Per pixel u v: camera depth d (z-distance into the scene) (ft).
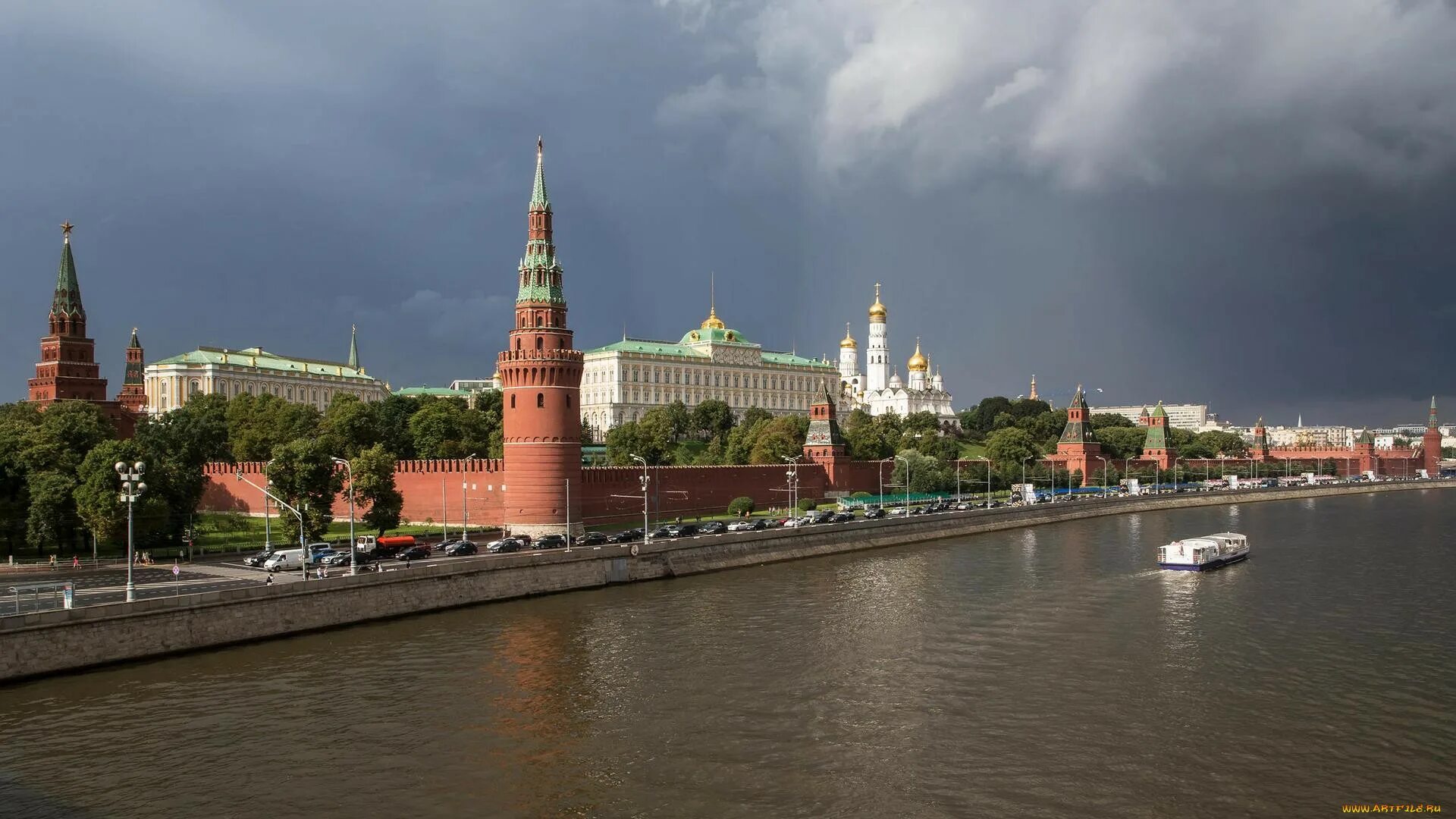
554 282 447.83
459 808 168.04
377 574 297.33
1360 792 175.42
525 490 437.17
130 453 387.75
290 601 277.03
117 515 361.92
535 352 437.17
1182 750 193.77
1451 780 180.04
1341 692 229.86
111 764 185.37
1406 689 231.71
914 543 508.94
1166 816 165.78
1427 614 314.14
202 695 223.71
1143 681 238.48
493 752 192.34
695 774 182.29
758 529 462.19
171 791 173.99
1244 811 167.94
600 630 287.69
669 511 540.11
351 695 225.76
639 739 198.70
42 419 464.65
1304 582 375.66
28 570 343.46
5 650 225.76
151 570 341.82
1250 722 209.87
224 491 551.18
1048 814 166.40
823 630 289.12
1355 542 509.35
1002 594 348.59
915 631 288.51
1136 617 308.81
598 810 167.22
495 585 329.31
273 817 164.04
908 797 172.35
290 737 199.00
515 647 267.80
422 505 511.81
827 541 463.83
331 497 409.69
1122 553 463.42
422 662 252.01
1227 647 270.87
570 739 199.00
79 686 228.22
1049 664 253.85
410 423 645.10
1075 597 343.46
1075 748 195.00
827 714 214.07
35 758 187.83
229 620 264.52
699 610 316.81
